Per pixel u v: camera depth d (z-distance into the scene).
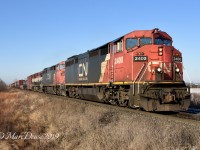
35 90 69.38
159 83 16.20
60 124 18.97
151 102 15.91
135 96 17.11
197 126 11.52
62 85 38.69
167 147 10.62
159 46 17.34
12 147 16.83
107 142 13.25
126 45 18.53
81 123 17.42
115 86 20.28
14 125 21.48
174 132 11.48
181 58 17.92
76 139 15.61
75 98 32.53
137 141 11.81
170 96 15.66
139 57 17.34
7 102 39.78
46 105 28.64
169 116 14.49
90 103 23.69
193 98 26.30
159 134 11.71
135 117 14.62
